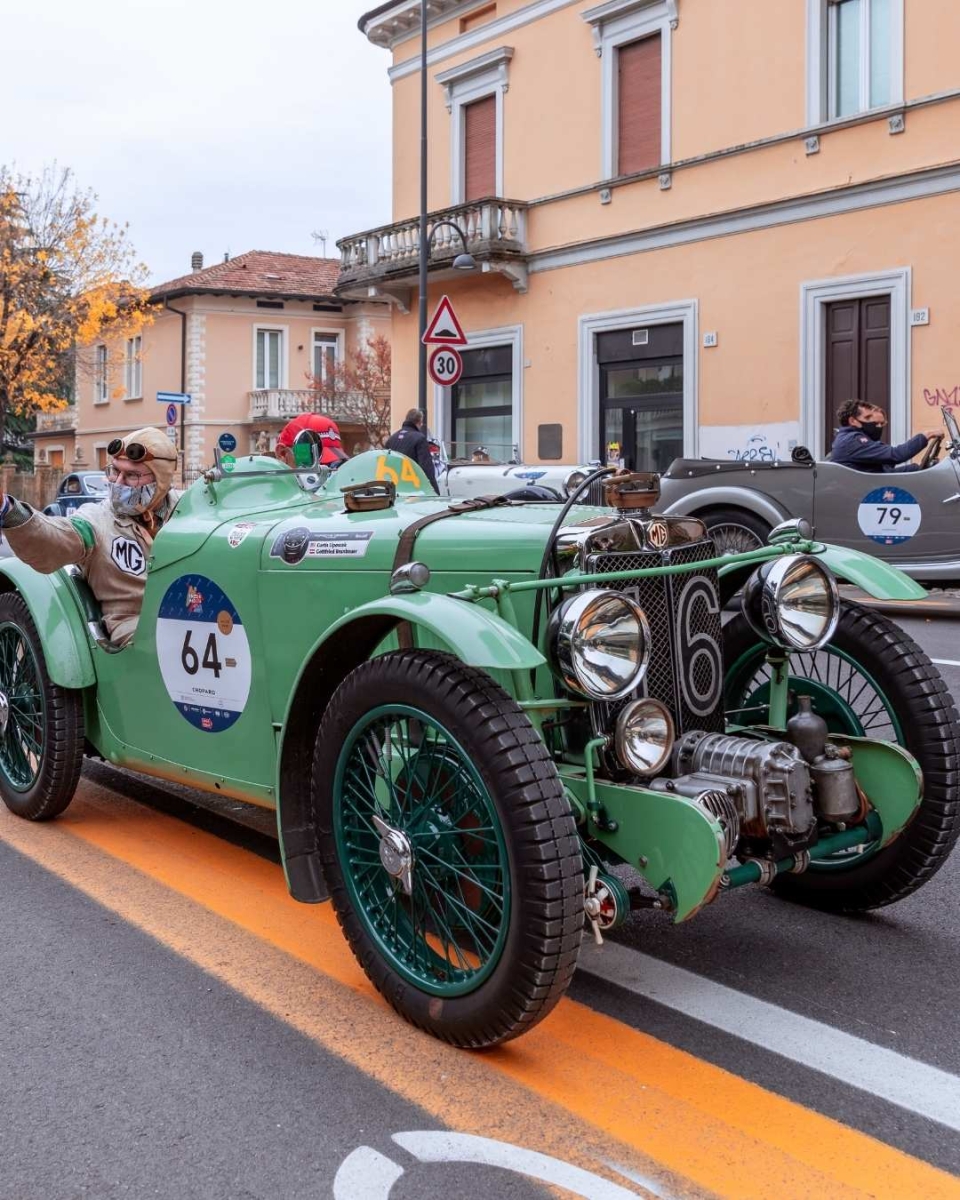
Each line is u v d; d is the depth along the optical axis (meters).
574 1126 2.52
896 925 3.66
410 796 2.93
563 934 2.55
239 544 3.75
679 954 3.44
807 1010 3.07
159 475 4.42
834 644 3.55
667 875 2.75
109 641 4.35
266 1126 2.51
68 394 50.03
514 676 2.99
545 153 19.47
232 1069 2.75
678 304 17.45
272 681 3.64
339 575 3.41
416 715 2.79
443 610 2.77
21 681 4.77
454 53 20.95
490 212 19.42
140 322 35.09
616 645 2.81
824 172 15.51
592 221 18.69
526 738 2.63
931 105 14.34
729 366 16.81
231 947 3.47
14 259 32.06
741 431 16.69
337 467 4.41
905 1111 2.59
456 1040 2.80
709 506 10.47
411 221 20.80
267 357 41.44
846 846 3.21
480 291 20.84
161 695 4.12
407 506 3.66
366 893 3.06
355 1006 3.09
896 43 14.67
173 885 3.99
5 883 4.01
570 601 2.81
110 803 5.03
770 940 3.54
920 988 3.21
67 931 3.59
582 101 18.75
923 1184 2.32
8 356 32.47
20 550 4.18
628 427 18.64
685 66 17.19
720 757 3.02
